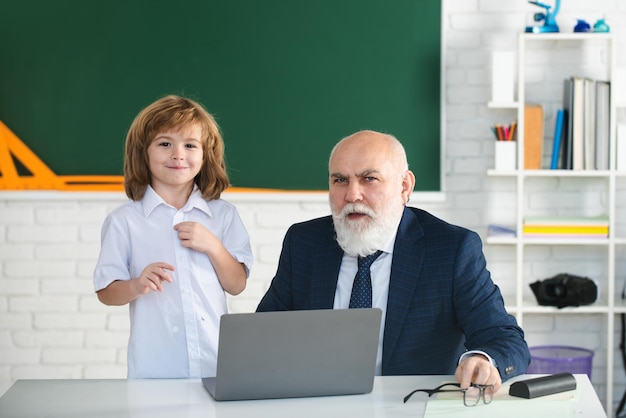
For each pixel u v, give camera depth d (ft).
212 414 7.64
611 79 14.82
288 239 10.17
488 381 8.00
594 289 15.19
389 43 15.70
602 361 15.99
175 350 10.53
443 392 8.10
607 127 14.96
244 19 15.78
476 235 9.59
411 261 9.41
